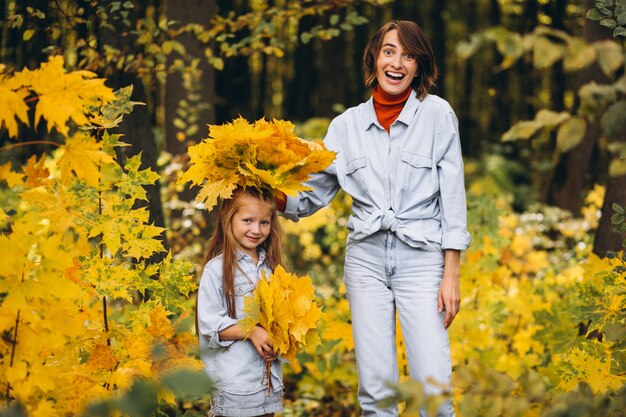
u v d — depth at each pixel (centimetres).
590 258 378
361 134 331
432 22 1338
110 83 409
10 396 246
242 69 1234
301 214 338
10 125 238
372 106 332
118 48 439
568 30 1002
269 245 315
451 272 320
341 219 561
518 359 428
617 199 400
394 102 328
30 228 240
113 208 286
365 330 324
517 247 504
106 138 280
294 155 302
